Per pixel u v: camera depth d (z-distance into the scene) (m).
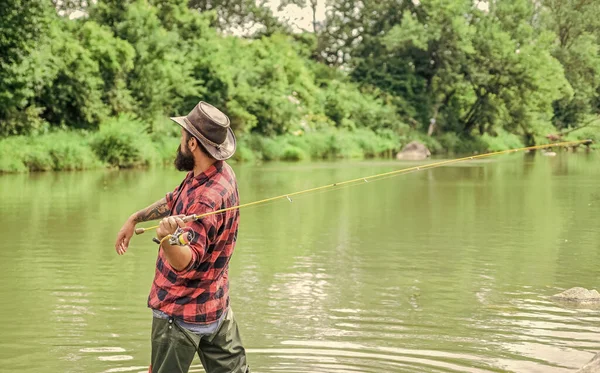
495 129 58.84
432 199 17.39
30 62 27.61
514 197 17.75
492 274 8.82
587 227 12.59
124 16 35.81
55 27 31.27
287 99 43.38
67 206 15.41
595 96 60.72
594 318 6.93
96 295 7.78
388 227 12.68
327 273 8.88
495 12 56.03
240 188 19.98
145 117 34.19
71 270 9.02
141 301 7.55
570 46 61.12
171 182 21.86
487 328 6.60
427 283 8.36
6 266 9.23
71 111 31.70
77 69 31.12
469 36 53.69
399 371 5.54
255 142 39.00
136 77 35.00
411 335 6.39
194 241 4.05
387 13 59.84
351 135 46.25
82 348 6.07
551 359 5.79
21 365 5.66
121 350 6.03
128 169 28.66
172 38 38.22
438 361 5.75
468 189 20.06
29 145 26.91
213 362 4.48
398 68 55.62
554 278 8.62
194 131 4.23
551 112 56.34
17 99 27.28
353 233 12.00
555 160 37.69
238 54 43.50
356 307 7.30
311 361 5.73
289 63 46.47
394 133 50.00
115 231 12.02
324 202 16.80
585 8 61.72
